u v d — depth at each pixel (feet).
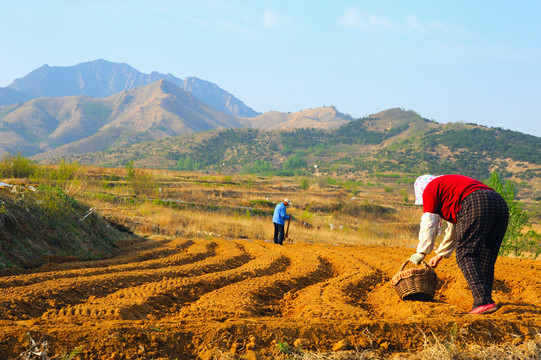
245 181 168.35
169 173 168.04
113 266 25.80
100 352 11.32
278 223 45.78
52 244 29.19
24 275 21.56
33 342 11.18
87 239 33.27
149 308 16.97
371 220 104.58
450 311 15.90
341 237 65.21
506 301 18.40
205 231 52.80
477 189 15.90
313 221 84.02
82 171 63.77
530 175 545.85
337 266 28.76
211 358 11.55
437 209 16.89
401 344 12.88
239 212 76.64
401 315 16.19
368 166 627.05
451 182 16.47
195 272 24.77
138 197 75.00
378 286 23.07
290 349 12.15
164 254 32.89
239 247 38.60
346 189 189.16
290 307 18.57
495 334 13.47
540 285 22.12
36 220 29.53
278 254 32.50
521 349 12.50
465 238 16.03
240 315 15.40
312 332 12.90
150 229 47.32
